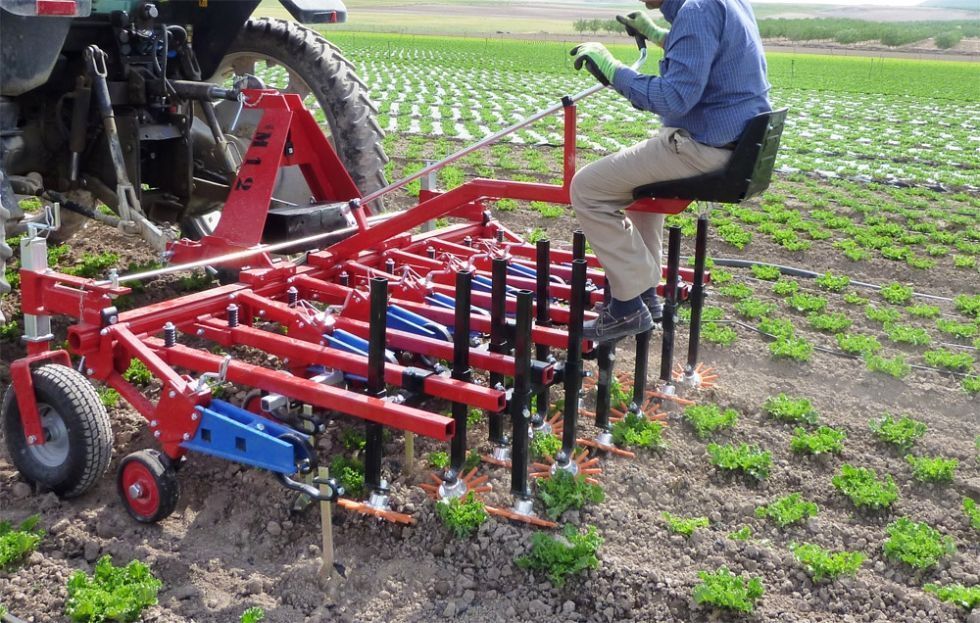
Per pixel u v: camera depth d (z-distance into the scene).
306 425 4.32
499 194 5.39
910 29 94.25
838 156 18.39
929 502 5.18
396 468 5.16
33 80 5.93
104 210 9.70
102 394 5.86
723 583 4.25
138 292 7.59
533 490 4.93
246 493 4.93
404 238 6.63
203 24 7.48
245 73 8.17
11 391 4.91
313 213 6.37
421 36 75.25
